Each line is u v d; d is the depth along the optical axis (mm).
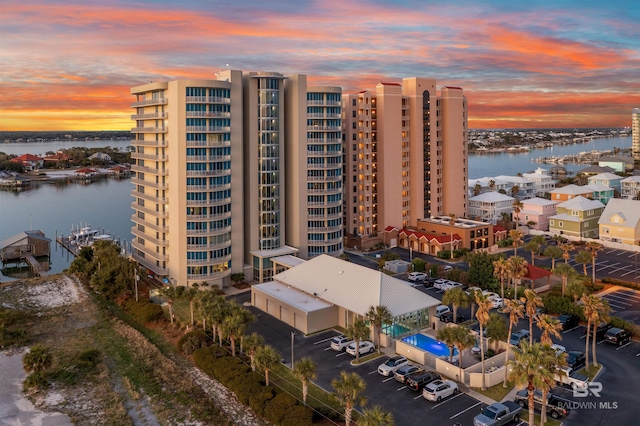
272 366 64500
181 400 65625
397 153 148750
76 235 176500
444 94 154875
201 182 105938
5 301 108062
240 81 111438
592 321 69500
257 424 59531
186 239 106812
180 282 107812
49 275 132375
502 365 71062
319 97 124375
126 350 81812
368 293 84188
